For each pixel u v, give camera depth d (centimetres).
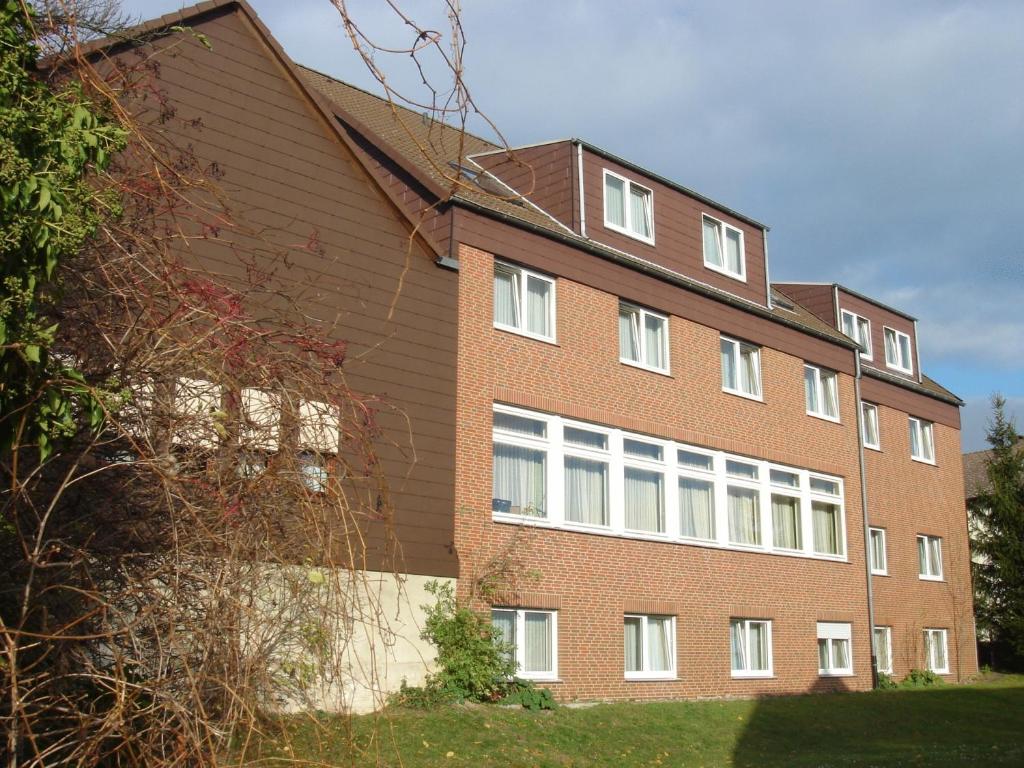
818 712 1995
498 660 1586
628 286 2050
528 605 1719
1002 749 1658
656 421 2041
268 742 828
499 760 1252
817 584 2386
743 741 1628
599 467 1925
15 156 617
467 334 1730
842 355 2644
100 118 749
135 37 1148
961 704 2306
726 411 2220
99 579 720
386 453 1568
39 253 633
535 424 1830
